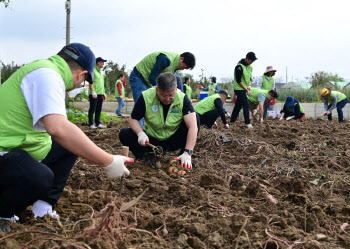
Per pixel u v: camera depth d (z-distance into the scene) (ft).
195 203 8.88
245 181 11.24
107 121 30.09
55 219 7.18
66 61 6.66
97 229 5.95
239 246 6.33
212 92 43.60
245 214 8.31
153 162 12.54
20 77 6.37
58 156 7.55
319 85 65.51
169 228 7.22
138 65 18.21
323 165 14.15
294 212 8.48
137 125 12.42
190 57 17.40
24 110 6.34
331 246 6.58
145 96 12.31
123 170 6.97
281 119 32.40
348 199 10.28
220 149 16.51
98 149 6.45
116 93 38.55
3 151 6.37
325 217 8.31
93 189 10.19
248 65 25.03
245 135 20.27
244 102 25.00
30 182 6.41
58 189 7.66
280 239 6.53
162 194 9.59
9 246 5.69
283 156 15.48
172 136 12.96
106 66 70.13
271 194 9.95
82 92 43.60
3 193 6.47
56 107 6.06
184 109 12.31
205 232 6.91
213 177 10.56
